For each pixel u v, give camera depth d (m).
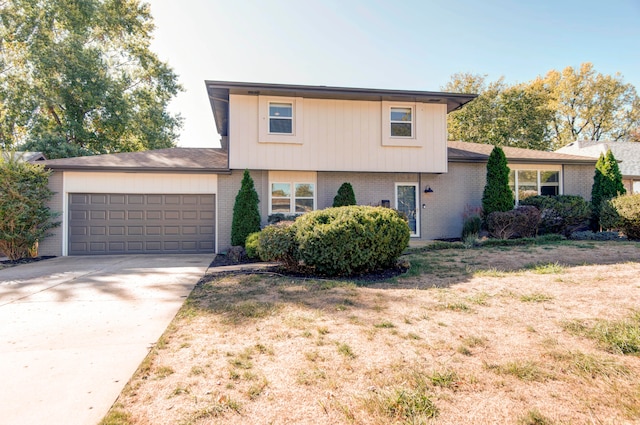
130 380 2.71
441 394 2.43
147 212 11.02
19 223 9.48
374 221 6.75
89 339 3.58
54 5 17.47
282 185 11.71
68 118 18.72
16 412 2.29
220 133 15.42
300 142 11.12
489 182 11.80
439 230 12.55
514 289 5.06
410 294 5.04
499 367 2.79
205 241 11.26
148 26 21.38
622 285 4.96
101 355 3.19
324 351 3.17
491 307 4.32
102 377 2.77
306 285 5.79
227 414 2.23
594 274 5.67
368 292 5.23
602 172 12.41
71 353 3.23
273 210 11.61
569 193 13.30
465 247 9.52
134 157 12.04
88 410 2.31
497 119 24.09
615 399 2.32
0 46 17.98
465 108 24.39
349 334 3.57
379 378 2.66
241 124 10.90
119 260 9.49
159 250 11.04
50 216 10.18
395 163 11.59
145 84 21.98
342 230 6.49
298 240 6.75
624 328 3.41
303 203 11.79
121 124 19.45
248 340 3.47
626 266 6.16
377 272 6.95
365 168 11.43
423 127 11.75
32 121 18.34
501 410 2.23
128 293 5.55
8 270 7.89
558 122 34.84
